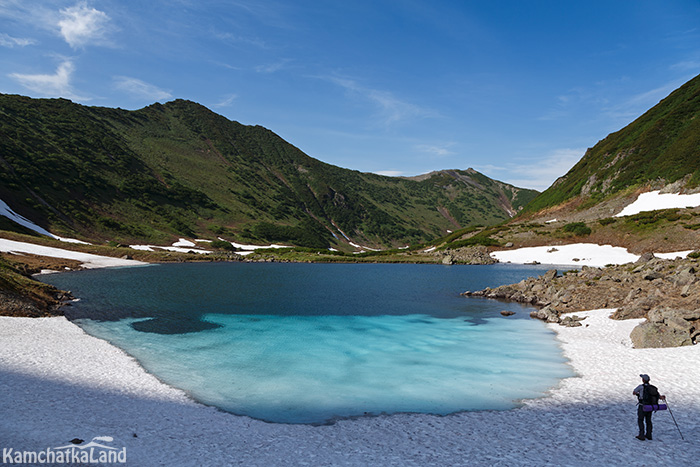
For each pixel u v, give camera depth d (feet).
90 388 58.44
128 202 541.34
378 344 92.53
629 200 447.83
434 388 64.39
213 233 581.94
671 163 445.78
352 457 40.81
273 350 86.48
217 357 80.43
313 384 66.08
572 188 579.48
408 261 421.18
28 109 611.88
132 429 45.70
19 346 75.97
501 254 413.39
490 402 58.13
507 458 40.32
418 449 42.91
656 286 122.31
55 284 181.47
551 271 189.88
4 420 44.47
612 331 95.76
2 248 264.11
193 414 52.29
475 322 117.39
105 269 267.59
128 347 84.74
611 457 40.04
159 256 365.40
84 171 530.27
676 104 542.98
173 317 118.21
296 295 169.37
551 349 87.10
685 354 73.82
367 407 56.65
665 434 45.09
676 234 329.72
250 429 48.29
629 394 58.13
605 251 357.20
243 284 205.98
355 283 220.43
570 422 49.75
